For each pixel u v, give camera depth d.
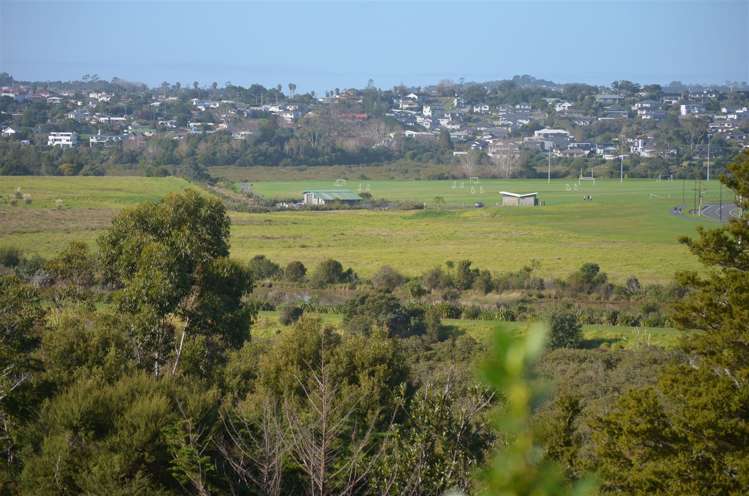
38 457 31.66
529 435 4.21
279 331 91.56
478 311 98.69
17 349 47.91
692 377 38.19
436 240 175.50
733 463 33.56
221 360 57.22
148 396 33.19
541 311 98.19
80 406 33.31
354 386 39.72
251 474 28.98
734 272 40.06
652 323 94.56
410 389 45.50
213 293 63.50
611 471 34.56
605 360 68.81
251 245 164.00
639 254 153.25
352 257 150.50
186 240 64.75
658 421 36.31
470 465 26.81
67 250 76.94
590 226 196.75
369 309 91.56
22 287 56.38
